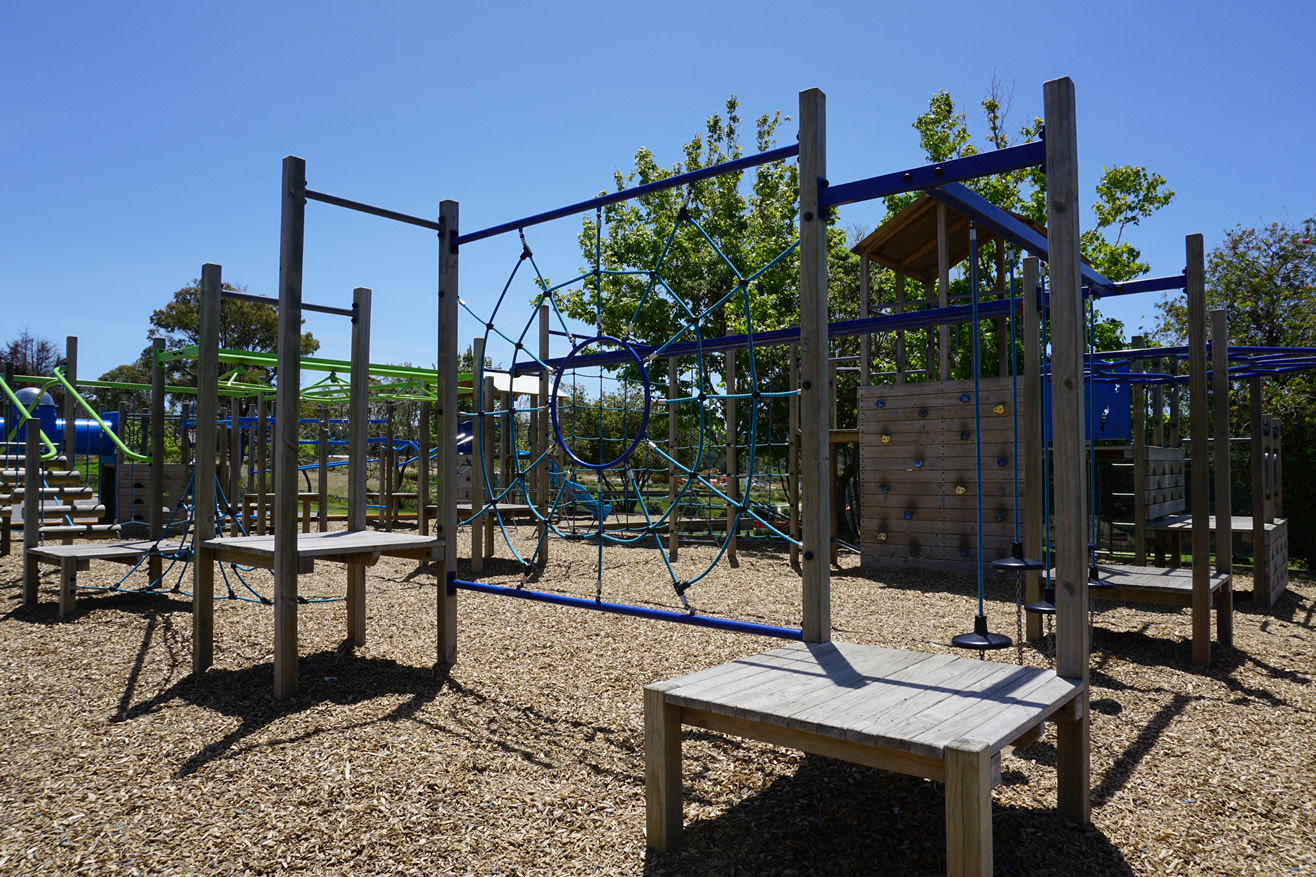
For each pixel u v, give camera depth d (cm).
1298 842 285
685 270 2084
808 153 348
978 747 216
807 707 260
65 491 951
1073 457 291
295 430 464
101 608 700
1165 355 768
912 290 1905
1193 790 329
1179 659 551
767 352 1683
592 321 2175
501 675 492
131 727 404
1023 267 566
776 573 954
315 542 495
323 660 528
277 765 353
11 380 998
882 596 788
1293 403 1142
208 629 508
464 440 1795
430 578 900
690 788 327
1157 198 2061
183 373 3925
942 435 939
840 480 1541
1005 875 259
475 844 284
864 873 260
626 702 439
